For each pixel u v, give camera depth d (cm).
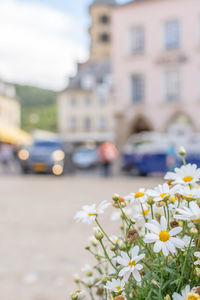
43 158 1666
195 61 2303
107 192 1041
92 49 6019
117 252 130
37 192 1091
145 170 1609
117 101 2527
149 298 101
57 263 402
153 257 116
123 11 2494
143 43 2466
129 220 120
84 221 118
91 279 141
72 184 1331
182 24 2325
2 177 1652
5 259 421
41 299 304
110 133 4934
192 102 2309
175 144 1517
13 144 3194
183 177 120
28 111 10638
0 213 732
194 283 109
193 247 112
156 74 2414
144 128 2503
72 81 5175
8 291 325
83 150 2519
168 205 121
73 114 5053
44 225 607
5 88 5978
